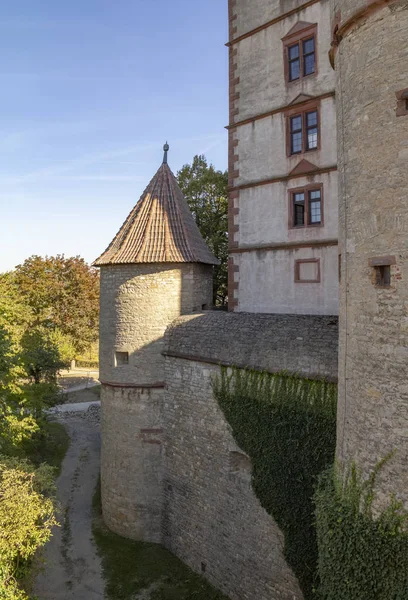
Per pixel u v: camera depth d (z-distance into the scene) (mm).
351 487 9133
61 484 23250
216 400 15102
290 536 12805
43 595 14711
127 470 18250
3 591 10797
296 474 12711
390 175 8320
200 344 15969
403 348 8078
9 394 22047
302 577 12539
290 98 17250
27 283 49094
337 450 10141
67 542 17781
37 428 21016
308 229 16688
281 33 17547
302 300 16859
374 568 8516
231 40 19188
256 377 13766
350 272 9336
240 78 18906
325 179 16188
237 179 18922
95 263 19000
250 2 18562
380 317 8477
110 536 18234
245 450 13984
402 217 8109
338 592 9180
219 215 29734
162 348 17891
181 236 18797
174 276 18250
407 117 8117
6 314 27438
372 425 8641
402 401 8109
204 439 15734
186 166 31188
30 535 11984
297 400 12719
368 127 8750
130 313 18344
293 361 12930
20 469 13594
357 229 9062
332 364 12109
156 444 17922
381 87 8500
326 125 16141
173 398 17219
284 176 17344
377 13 8586
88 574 15797
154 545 17656
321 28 16312
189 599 14500
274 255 17703
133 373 18156
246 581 14000
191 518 16250
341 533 9102
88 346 54562
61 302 51469
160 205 19766
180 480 16812
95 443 30047
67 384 47656
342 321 9828
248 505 14070
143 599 14492
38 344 33562
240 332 14992
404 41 8188
